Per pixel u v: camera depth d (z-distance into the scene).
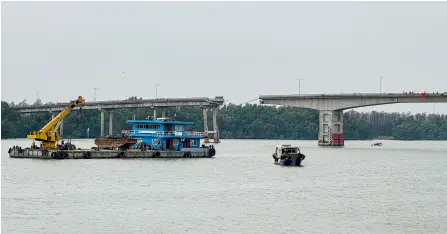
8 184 104.00
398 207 86.12
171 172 125.00
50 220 75.38
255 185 107.25
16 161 142.88
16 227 71.81
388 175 129.62
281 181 113.88
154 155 156.88
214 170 132.00
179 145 163.62
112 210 81.69
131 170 126.75
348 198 93.56
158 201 88.75
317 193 98.38
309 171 135.50
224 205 86.12
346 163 163.62
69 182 107.12
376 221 76.81
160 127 160.38
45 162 140.88
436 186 109.69
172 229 71.75
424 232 71.62
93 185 103.81
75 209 82.06
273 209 83.50
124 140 159.50
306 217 78.56
